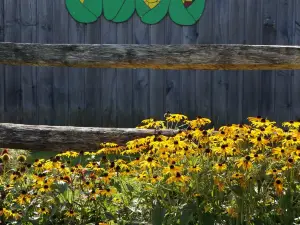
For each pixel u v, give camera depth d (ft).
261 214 9.64
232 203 9.57
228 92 22.26
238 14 22.00
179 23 22.12
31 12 22.80
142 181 9.89
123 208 10.03
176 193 9.95
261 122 10.14
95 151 13.07
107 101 22.75
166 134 12.76
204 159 9.82
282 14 21.91
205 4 22.06
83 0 22.50
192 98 22.36
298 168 9.64
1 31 22.90
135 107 22.62
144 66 12.84
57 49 13.07
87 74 22.79
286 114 22.17
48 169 10.34
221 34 22.08
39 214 10.02
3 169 11.76
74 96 22.86
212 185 9.54
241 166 9.52
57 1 22.66
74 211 10.17
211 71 22.25
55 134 13.08
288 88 22.12
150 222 9.52
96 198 10.18
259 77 22.17
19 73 23.06
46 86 22.95
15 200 9.92
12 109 23.17
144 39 22.33
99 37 22.52
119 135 13.00
